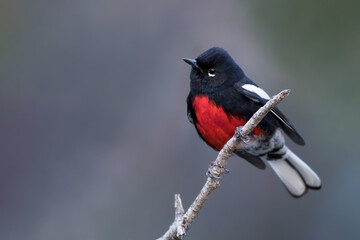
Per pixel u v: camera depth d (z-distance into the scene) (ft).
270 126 30.27
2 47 42.86
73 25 43.01
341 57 39.52
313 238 40.81
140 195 40.16
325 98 40.14
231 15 41.70
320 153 41.81
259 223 39.93
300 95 40.40
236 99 29.63
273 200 40.45
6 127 41.01
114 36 42.34
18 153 40.57
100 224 40.04
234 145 23.82
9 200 39.86
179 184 39.88
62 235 39.99
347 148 41.45
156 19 42.37
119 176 40.47
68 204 40.37
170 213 39.99
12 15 43.47
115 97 41.60
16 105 41.65
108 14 42.65
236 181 40.29
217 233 39.70
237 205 40.04
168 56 41.88
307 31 40.04
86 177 40.65
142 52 42.06
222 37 41.42
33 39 43.06
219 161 23.91
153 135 40.65
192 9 42.42
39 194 40.16
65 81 42.16
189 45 41.83
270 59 40.50
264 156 32.94
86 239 39.88
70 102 41.73
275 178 40.57
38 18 43.29
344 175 41.75
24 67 42.47
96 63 42.16
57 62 42.52
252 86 29.91
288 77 40.27
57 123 41.34
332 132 40.65
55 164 40.70
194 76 30.42
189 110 31.32
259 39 40.91
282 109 40.63
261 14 41.22
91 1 42.98
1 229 39.55
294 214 40.91
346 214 41.34
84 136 41.11
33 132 41.06
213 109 29.81
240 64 40.60
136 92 41.50
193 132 40.45
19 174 40.22
